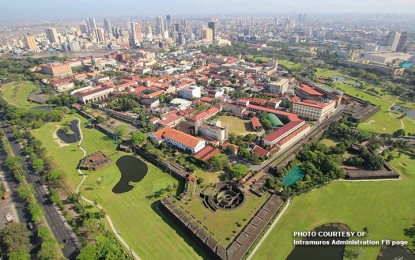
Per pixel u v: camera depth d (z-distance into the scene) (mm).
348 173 189875
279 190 177250
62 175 184750
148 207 167000
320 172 190125
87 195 178000
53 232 147125
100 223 148375
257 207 162750
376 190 177000
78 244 139875
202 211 159625
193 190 177625
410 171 195875
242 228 146625
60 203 164625
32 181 195125
